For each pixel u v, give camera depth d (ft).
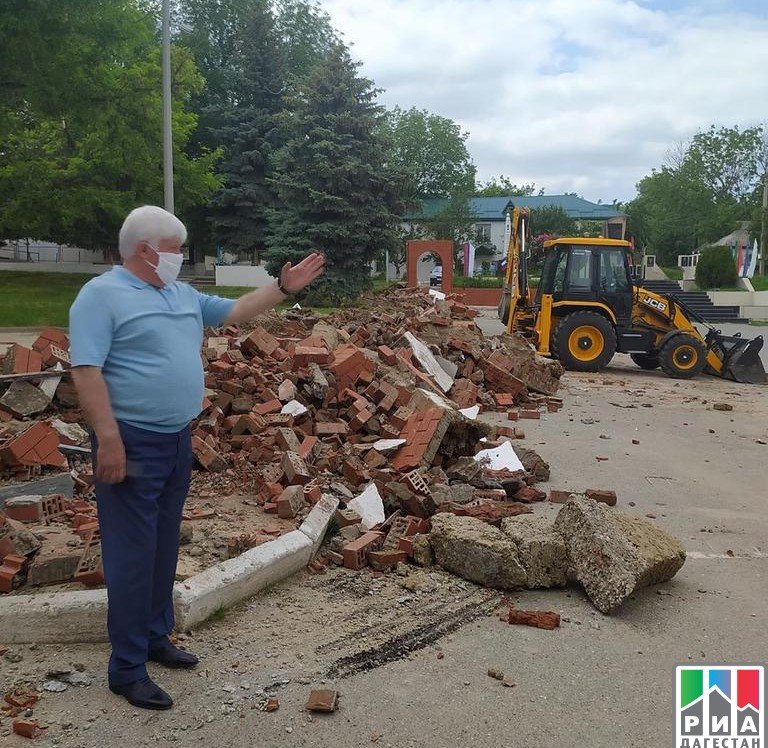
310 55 160.76
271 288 11.95
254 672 11.91
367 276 99.45
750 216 181.57
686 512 21.76
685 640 13.83
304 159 96.58
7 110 67.15
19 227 99.40
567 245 53.21
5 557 13.98
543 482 24.35
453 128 235.81
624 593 14.39
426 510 18.88
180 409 10.68
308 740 10.36
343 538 17.17
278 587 15.06
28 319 64.54
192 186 89.66
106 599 12.52
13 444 18.10
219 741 10.25
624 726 11.03
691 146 198.80
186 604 12.85
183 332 10.91
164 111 67.41
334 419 25.77
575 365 52.80
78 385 10.00
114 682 10.89
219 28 154.51
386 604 14.61
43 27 58.08
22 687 11.19
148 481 10.55
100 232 110.32
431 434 22.26
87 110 66.08
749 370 51.39
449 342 40.86
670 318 53.31
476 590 15.47
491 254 220.43
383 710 11.14
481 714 11.18
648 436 32.42
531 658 12.91
